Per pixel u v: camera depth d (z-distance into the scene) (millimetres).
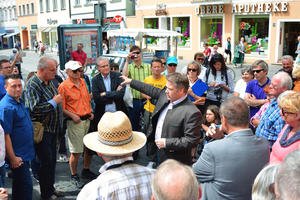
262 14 19469
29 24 45406
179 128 3273
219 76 5543
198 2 22016
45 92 3881
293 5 17828
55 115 4023
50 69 3826
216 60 5441
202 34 23172
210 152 2363
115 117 2270
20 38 48844
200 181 2447
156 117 3607
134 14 28641
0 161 3301
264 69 4473
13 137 3498
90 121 4961
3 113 3342
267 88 3861
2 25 53875
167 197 1508
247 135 2389
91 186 2096
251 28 20375
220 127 2762
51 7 39250
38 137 3871
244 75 5324
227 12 21078
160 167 1636
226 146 2344
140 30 10906
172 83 3242
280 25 18750
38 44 38875
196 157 5414
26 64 24453
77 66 4379
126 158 2225
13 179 3633
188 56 24266
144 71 5906
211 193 2391
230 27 21109
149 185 2107
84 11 33625
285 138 2695
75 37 9234
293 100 2609
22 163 3502
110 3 30328
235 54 18344
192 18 23328
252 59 20328
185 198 1505
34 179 4906
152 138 3713
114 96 4793
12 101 3463
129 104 5473
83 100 4535
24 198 3648
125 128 2236
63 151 5641
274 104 3432
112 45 11930
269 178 1595
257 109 4625
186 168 1599
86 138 2414
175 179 1529
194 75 5324
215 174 2346
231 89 5605
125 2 28328
